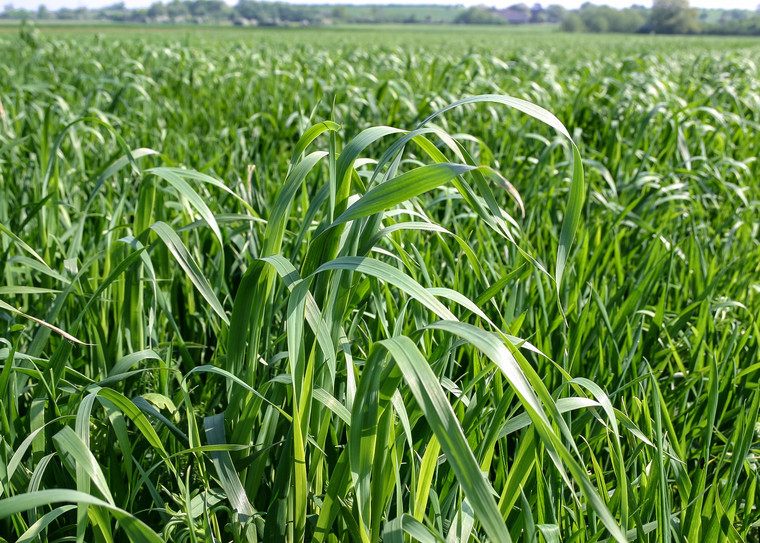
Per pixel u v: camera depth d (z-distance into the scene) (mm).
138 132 4656
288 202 1233
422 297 915
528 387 810
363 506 991
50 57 11156
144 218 1742
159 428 1472
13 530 1239
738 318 2369
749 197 3852
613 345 1781
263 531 1234
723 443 1717
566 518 1321
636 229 3051
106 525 973
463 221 3100
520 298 1969
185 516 1211
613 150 4215
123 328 1803
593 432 1626
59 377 1330
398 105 5113
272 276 1253
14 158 3363
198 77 8047
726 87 5586
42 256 2092
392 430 1110
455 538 1088
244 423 1242
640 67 6676
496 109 5328
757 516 1386
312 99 5984
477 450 1287
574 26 102250
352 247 1216
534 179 3248
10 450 1235
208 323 2180
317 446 1148
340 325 1212
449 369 1589
